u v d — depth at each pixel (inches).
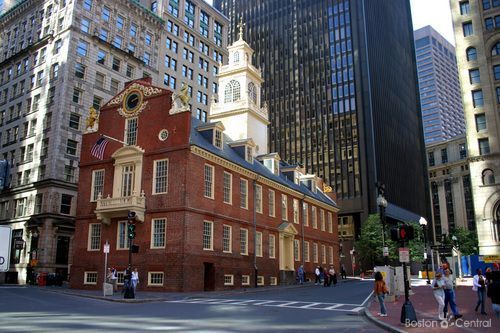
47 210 2247.8
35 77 2632.9
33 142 2484.0
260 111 2255.2
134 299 1059.3
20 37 2891.2
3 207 2546.8
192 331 555.5
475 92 2635.3
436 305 915.4
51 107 2433.6
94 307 904.9
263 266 1792.6
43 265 2167.8
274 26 5182.1
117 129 1619.1
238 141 1879.9
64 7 2578.7
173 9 3277.6
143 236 1441.9
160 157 1481.3
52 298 1138.7
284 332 558.9
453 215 5575.8
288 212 2090.3
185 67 3307.1
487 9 2674.7
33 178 2402.8
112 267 1482.5
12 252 2362.2
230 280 1566.2
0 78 2933.1
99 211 1493.6
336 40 4687.5
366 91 4340.6
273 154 2122.3
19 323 623.2
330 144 4411.9
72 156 2384.4
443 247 1852.9
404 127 5142.7
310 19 4936.0
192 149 1443.2
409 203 4832.7
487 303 970.1
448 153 5772.6
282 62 4975.4
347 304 1006.4
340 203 4158.5
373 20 4810.5
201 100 3415.4
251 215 1755.7
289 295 1299.2
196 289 1382.9
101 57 2618.1
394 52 5285.4
